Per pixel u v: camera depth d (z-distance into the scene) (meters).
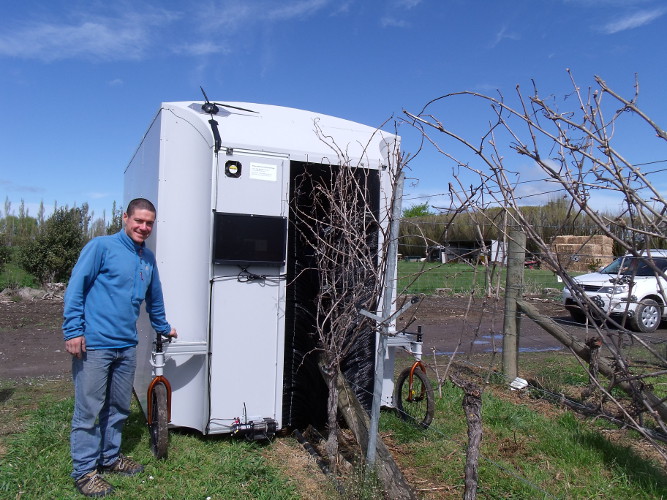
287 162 4.56
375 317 3.58
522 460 4.45
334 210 4.08
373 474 3.57
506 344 6.80
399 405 5.18
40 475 3.90
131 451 4.39
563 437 4.80
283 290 4.59
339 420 5.10
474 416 3.01
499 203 2.43
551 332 6.09
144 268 3.92
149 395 4.34
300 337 4.83
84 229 20.00
